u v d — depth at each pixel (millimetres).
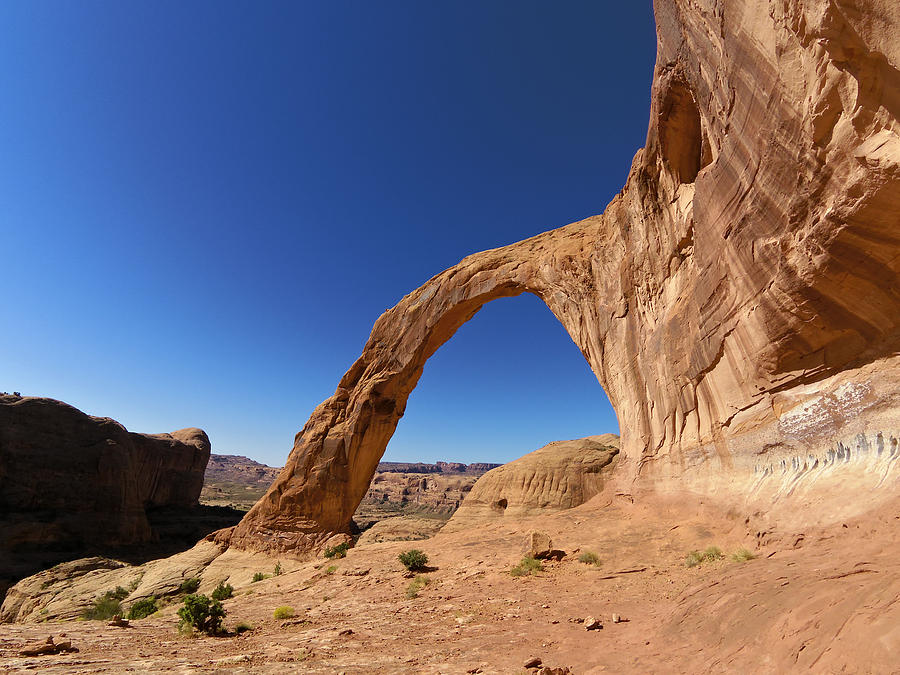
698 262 14516
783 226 10078
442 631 8188
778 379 11211
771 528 9531
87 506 62156
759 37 9695
